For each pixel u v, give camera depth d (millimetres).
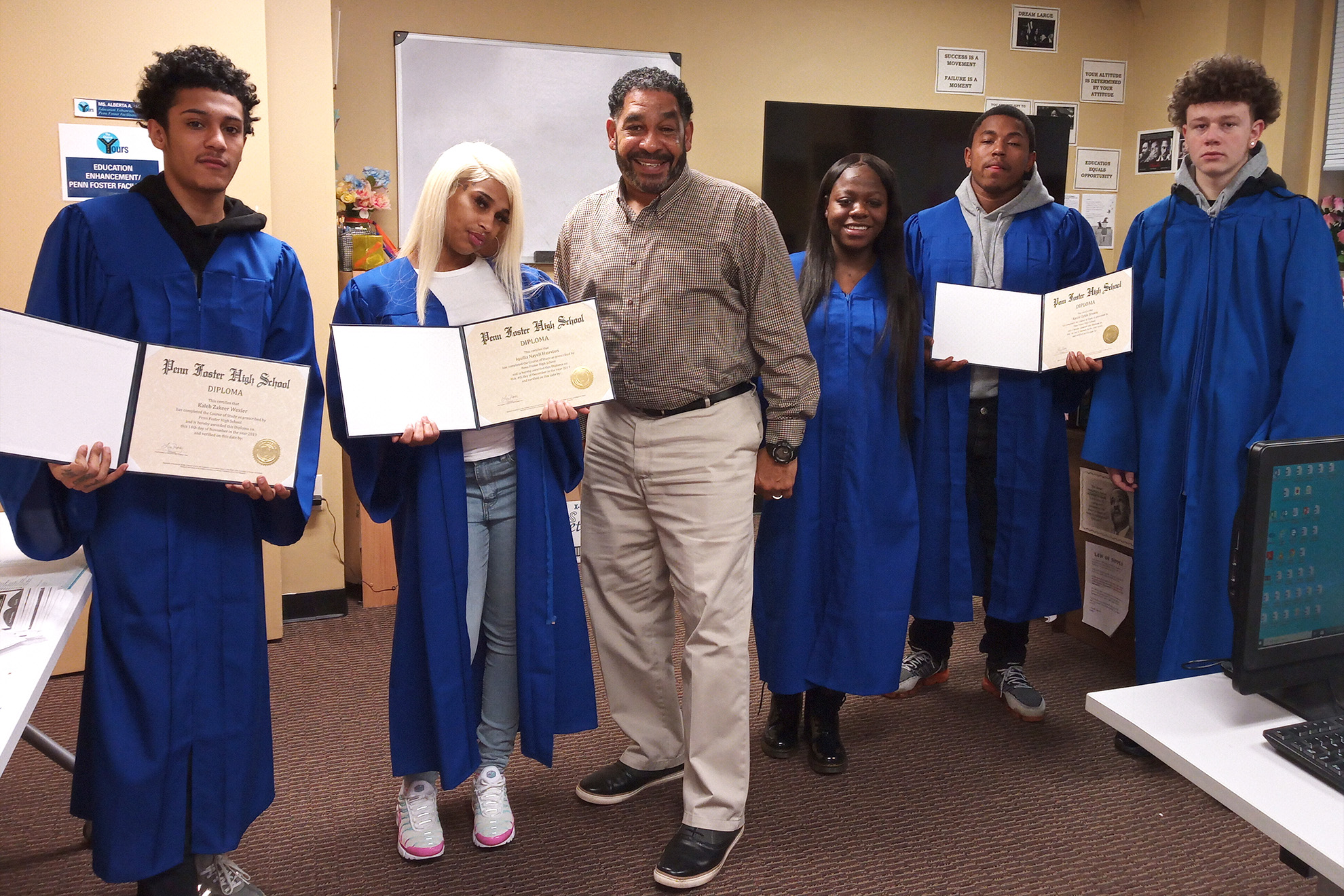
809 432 2199
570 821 2117
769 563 2250
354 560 3605
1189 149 2283
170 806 1561
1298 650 1130
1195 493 2277
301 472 1633
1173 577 2348
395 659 1873
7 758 986
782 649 2236
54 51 2580
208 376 1465
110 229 1490
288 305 1654
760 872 1931
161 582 1521
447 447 1809
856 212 2139
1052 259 2504
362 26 3811
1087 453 2449
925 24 4625
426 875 1919
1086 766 2373
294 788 2258
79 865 1935
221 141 1479
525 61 4031
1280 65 4418
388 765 2373
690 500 1876
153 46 2668
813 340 2215
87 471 1363
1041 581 2541
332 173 3137
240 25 2762
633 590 2066
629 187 1853
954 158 4543
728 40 4344
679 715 2207
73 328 1353
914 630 2875
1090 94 4945
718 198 1846
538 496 1898
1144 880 1914
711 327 1854
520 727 1979
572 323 1797
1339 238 4305
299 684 2846
